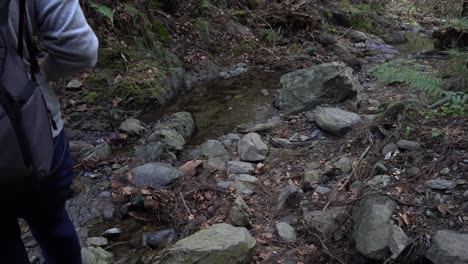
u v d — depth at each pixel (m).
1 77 1.34
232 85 5.89
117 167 3.65
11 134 1.34
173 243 2.75
